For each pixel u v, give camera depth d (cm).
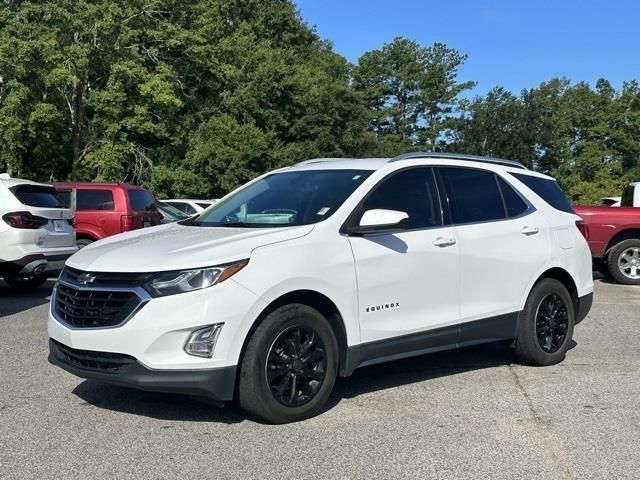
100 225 1259
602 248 1256
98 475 388
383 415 493
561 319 648
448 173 590
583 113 6369
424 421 481
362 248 503
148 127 2908
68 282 473
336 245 491
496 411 504
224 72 3625
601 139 6412
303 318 470
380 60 6644
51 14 2736
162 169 3114
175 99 2941
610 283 1285
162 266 436
